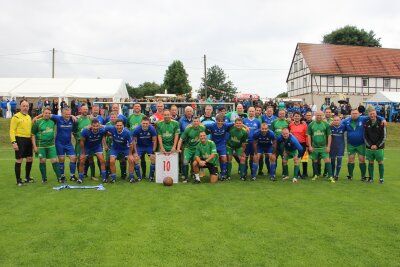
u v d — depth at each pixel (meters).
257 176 10.76
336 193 8.23
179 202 7.25
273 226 5.71
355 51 47.59
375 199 7.62
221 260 4.41
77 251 4.68
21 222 5.90
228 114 11.86
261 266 4.25
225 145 10.02
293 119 10.77
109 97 28.55
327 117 10.91
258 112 11.20
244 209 6.73
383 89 46.16
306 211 6.62
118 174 11.11
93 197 7.71
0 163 13.85
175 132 9.89
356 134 10.02
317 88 44.59
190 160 10.25
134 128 10.63
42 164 9.41
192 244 4.93
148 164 13.20
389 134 27.56
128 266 4.25
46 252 4.65
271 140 9.84
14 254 4.59
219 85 58.59
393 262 4.38
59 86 29.72
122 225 5.73
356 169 12.51
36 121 9.23
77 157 10.58
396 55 48.16
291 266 4.25
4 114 27.33
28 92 28.59
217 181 9.79
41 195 7.91
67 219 6.07
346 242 5.03
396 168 12.73
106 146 10.16
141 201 7.34
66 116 9.46
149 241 5.03
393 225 5.80
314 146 10.15
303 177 10.51
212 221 5.96
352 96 45.44
